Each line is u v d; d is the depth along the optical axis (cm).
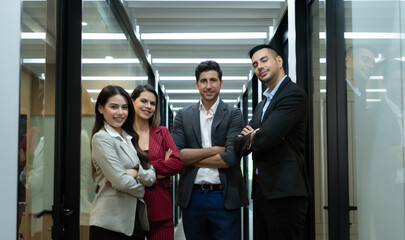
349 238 197
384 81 161
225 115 278
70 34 201
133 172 215
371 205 175
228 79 744
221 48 553
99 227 209
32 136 161
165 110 940
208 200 268
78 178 196
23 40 151
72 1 202
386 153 160
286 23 400
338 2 205
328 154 202
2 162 136
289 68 338
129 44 443
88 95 266
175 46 550
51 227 185
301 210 224
